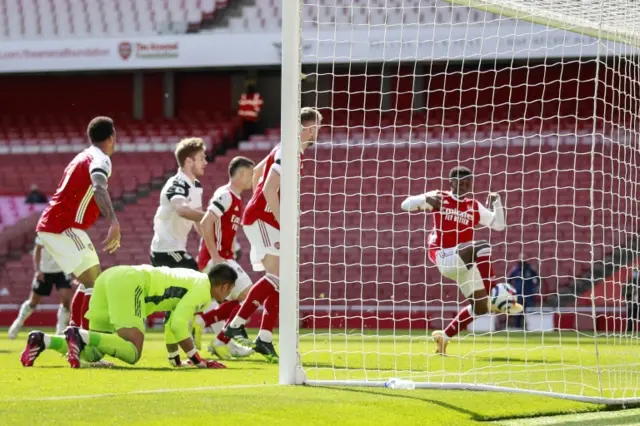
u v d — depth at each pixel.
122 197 74.56
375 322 57.69
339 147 73.38
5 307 61.41
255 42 76.38
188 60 77.25
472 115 75.44
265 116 86.38
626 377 21.53
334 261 65.38
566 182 66.69
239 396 15.53
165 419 12.91
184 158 28.53
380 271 63.66
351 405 14.85
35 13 84.50
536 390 17.95
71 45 79.12
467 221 27.89
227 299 28.34
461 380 19.86
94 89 88.25
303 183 70.75
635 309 53.72
